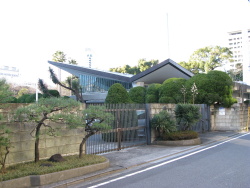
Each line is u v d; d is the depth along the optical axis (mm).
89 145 9555
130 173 7234
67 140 8586
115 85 14703
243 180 6195
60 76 35719
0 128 6203
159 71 26922
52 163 6973
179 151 10688
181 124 14406
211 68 45125
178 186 5801
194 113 14055
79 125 7332
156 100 22156
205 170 7293
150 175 6914
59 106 6738
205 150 10992
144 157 9352
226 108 20344
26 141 7301
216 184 5895
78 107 7781
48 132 7344
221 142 13672
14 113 6887
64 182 6109
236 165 7867
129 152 10398
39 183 5867
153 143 12750
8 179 5605
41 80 23391
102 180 6539
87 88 34500
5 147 6715
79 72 33844
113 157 9328
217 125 20672
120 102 14242
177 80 20984
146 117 12758
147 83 30031
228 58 44906
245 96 32375
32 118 6562
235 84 24391
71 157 7977
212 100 19281
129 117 11586
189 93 19656
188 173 6992
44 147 7859
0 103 6520
